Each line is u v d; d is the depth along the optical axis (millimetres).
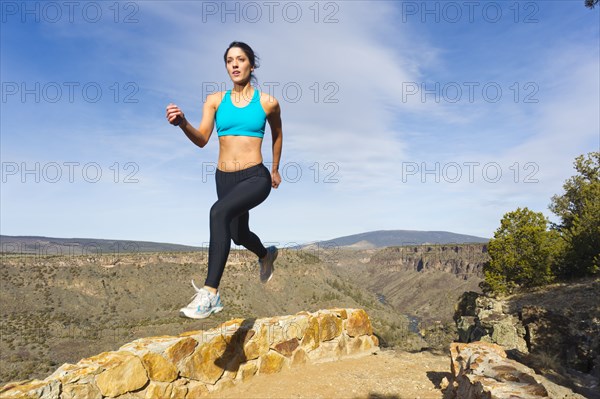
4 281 85500
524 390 4750
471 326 21109
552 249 26016
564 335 14945
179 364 6004
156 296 93938
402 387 6816
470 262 192875
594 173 35438
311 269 124938
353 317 8922
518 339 15945
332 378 7188
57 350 65812
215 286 2498
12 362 59531
